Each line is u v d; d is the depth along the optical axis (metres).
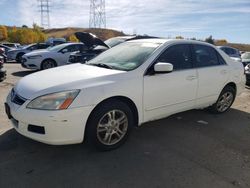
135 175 3.08
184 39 4.67
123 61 4.10
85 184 2.88
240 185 2.98
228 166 3.38
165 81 4.03
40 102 3.14
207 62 4.88
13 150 3.56
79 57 9.19
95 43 9.48
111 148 3.63
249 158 3.62
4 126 4.36
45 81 3.46
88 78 3.43
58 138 3.16
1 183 2.85
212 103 5.18
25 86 3.49
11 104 3.43
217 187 2.93
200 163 3.43
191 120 5.07
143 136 4.20
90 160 3.38
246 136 4.41
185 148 3.84
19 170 3.10
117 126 3.64
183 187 2.89
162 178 3.04
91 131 3.38
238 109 6.03
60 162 3.31
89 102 3.24
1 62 7.41
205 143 4.05
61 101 3.12
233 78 5.41
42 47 17.80
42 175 3.02
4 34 68.56
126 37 10.06
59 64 11.29
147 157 3.52
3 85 7.82
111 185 2.88
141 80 3.74
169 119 5.07
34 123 3.14
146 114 3.92
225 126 4.83
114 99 3.55
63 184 2.87
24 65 11.15
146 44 4.41
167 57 4.18
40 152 3.54
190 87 4.45
